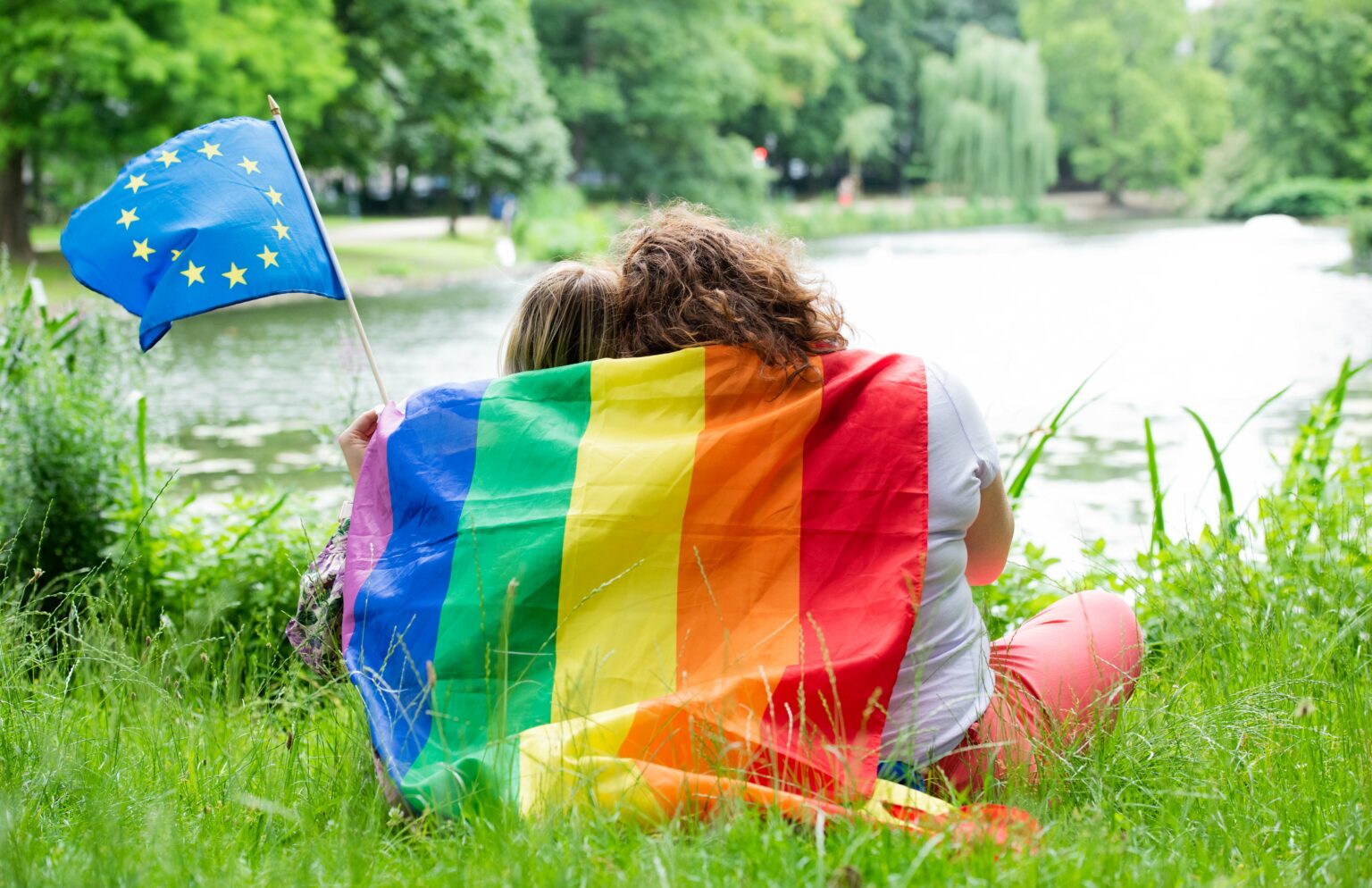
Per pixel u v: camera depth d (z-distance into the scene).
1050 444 9.34
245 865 1.93
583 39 50.94
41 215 34.22
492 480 2.29
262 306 23.64
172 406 11.91
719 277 2.37
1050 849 1.82
